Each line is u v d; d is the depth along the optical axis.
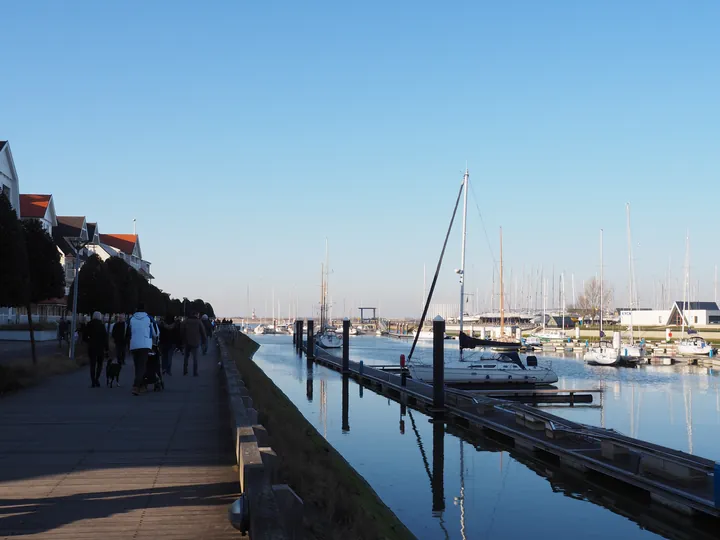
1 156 47.06
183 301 96.88
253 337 142.25
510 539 13.73
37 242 27.20
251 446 7.94
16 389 17.88
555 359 73.69
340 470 14.96
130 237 105.88
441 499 16.55
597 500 16.38
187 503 7.38
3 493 7.73
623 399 37.81
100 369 19.11
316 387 41.94
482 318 160.00
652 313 126.94
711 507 13.70
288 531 5.71
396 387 36.62
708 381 48.94
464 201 46.50
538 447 20.95
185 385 20.05
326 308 132.75
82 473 8.71
